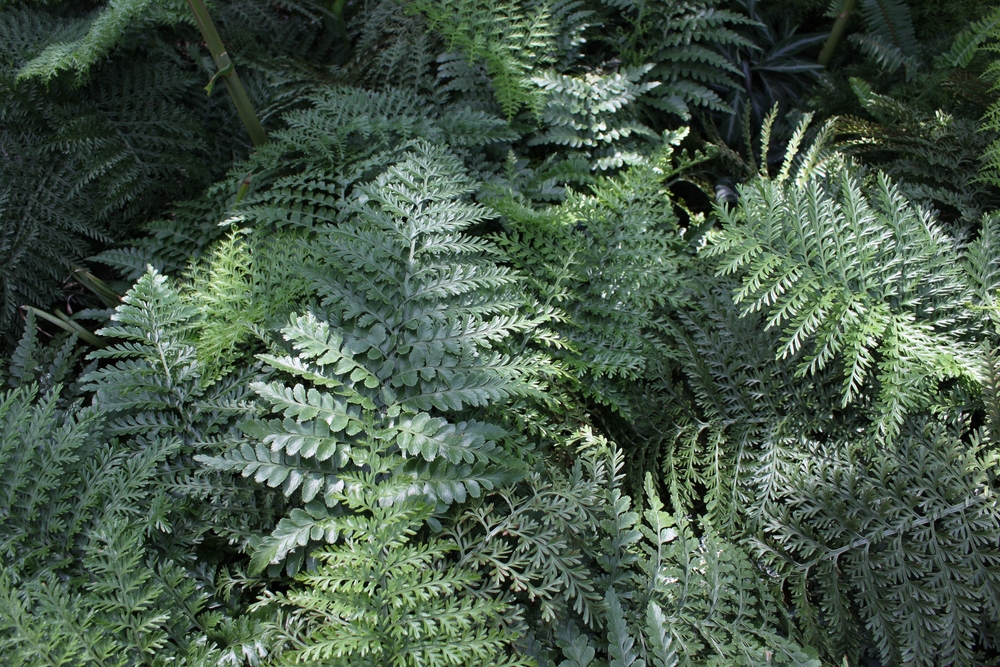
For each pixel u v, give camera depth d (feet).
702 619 3.36
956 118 4.90
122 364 3.68
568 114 4.86
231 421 3.69
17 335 4.47
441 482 3.33
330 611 3.21
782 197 4.06
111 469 3.42
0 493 3.33
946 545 3.54
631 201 4.27
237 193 4.50
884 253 3.96
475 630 3.09
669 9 5.16
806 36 5.63
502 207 4.12
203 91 5.04
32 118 4.61
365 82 5.08
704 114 5.32
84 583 3.19
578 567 3.28
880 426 3.70
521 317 3.74
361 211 3.88
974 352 3.80
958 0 5.34
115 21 4.40
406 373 3.51
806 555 3.65
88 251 4.67
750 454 3.95
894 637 3.48
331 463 3.36
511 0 4.85
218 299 3.77
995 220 4.12
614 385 4.05
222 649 3.22
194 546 3.46
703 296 4.25
